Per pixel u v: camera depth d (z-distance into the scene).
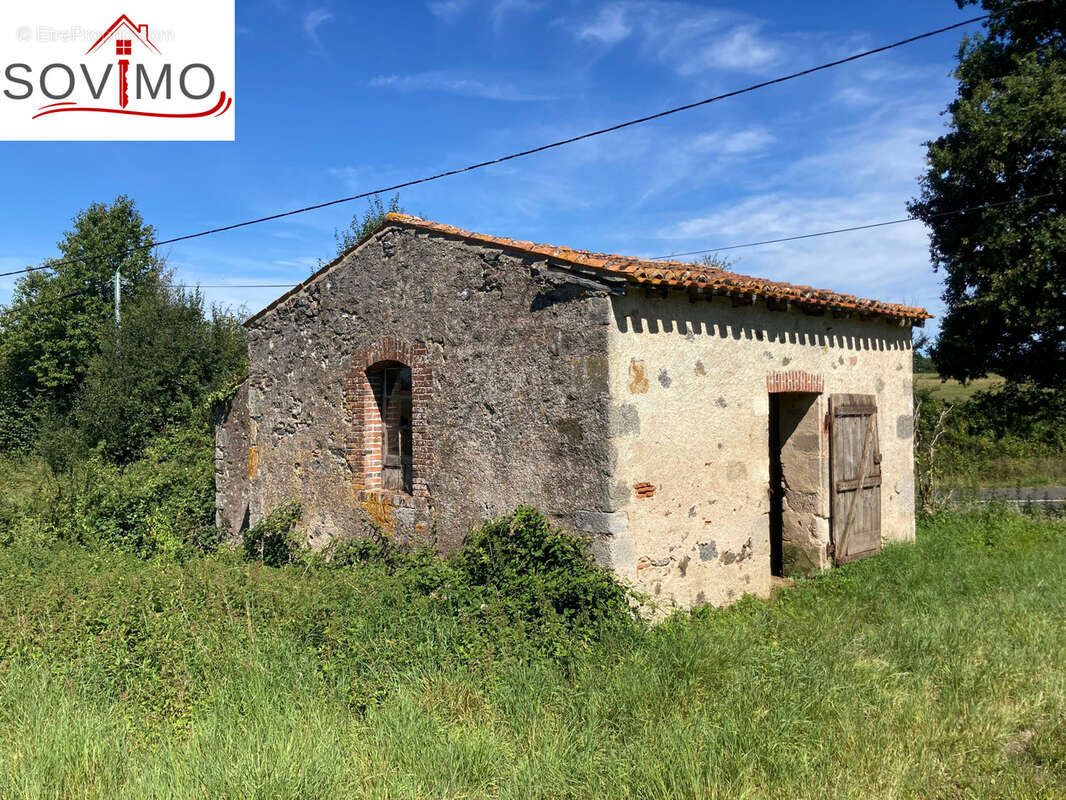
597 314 6.10
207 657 4.88
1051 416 19.16
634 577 6.18
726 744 3.91
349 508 8.55
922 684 4.86
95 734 3.95
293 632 5.40
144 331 18.31
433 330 7.54
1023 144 14.43
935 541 9.45
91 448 17.47
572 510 6.27
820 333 8.43
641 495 6.29
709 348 6.99
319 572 7.09
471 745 3.90
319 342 8.99
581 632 5.38
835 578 7.84
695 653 4.98
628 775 3.68
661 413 6.49
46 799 3.41
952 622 6.00
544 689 4.60
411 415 8.05
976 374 17.11
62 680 4.72
